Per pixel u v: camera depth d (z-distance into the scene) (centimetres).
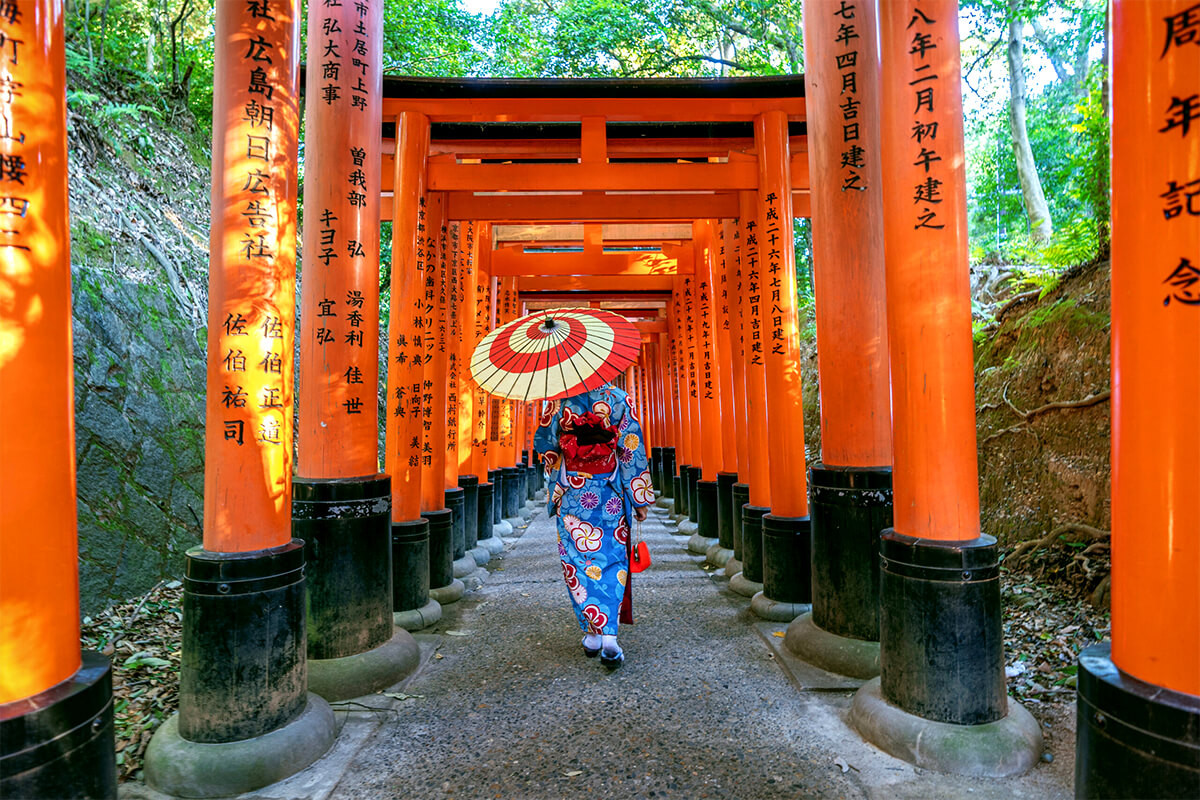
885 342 381
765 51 1271
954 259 270
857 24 383
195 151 888
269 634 269
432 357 556
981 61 1020
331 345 371
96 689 181
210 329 271
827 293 390
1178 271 158
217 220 271
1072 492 467
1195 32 155
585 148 550
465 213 616
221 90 274
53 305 177
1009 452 543
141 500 519
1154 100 161
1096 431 462
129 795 251
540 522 1030
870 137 382
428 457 548
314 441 371
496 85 519
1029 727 267
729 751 276
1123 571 173
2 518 165
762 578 520
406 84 516
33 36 173
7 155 167
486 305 841
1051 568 451
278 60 280
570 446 386
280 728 272
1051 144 930
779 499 477
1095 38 791
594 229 902
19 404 168
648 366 1534
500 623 470
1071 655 348
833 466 387
